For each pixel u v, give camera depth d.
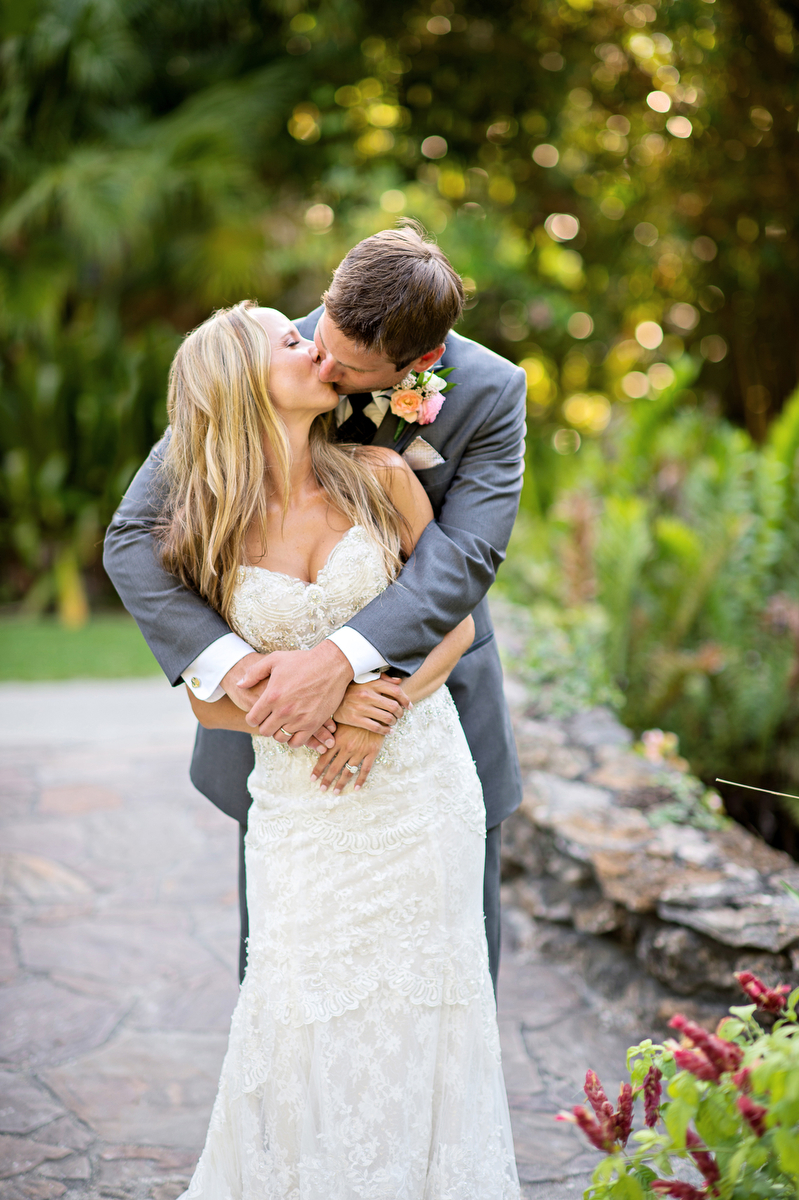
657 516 4.79
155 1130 2.05
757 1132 1.05
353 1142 1.53
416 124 8.91
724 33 6.21
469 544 1.70
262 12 8.79
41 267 8.28
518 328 9.87
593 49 7.75
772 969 2.19
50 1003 2.54
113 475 8.20
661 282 8.30
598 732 3.39
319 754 1.55
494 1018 1.68
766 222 6.90
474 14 8.16
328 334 1.52
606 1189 1.18
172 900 3.14
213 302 8.65
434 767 1.62
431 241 1.69
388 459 1.67
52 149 8.34
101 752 4.58
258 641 1.59
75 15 7.83
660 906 2.36
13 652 6.80
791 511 4.39
